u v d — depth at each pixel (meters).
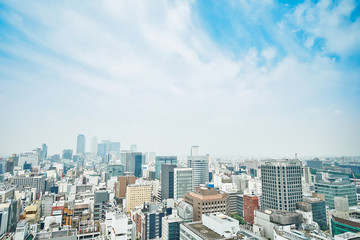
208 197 171.50
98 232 184.38
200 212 166.12
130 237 154.62
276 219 139.38
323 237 114.25
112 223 163.25
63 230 153.50
